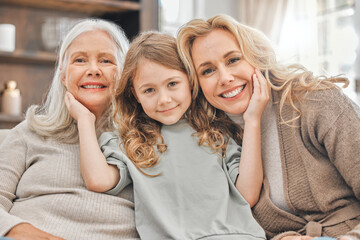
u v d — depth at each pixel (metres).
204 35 1.06
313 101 1.01
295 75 1.06
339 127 0.96
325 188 0.99
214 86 1.06
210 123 1.13
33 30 2.97
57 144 1.18
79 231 1.01
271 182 1.06
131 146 1.08
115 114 1.15
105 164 1.07
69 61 1.18
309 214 1.02
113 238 1.03
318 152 1.03
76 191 1.06
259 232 0.98
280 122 1.05
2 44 2.71
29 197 1.10
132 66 1.08
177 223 1.00
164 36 1.12
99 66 1.19
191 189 1.03
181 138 1.10
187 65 1.07
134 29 2.98
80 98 1.18
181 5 3.66
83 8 2.97
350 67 3.02
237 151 1.09
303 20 3.32
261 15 3.50
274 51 1.11
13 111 2.76
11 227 0.94
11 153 1.18
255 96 1.05
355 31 2.95
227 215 1.01
